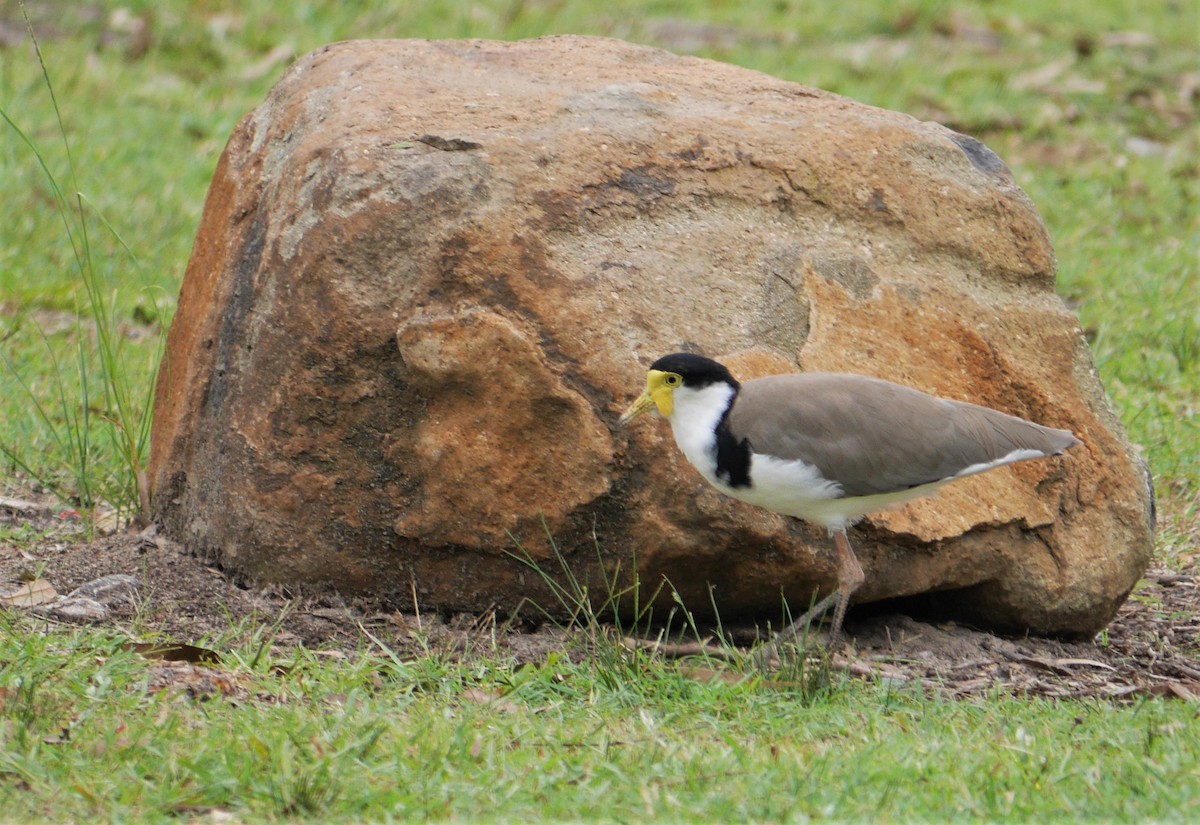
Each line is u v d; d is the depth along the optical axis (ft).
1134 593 41.73
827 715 31.27
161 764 27.09
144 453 45.75
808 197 37.19
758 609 36.04
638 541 33.96
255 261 36.60
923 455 32.04
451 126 35.73
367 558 35.65
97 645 32.45
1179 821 25.76
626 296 34.32
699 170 36.45
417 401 34.35
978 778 27.63
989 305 38.09
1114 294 62.69
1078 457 37.40
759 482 31.99
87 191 66.18
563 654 33.71
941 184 38.65
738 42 89.10
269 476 35.40
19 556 38.55
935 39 92.22
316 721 29.19
